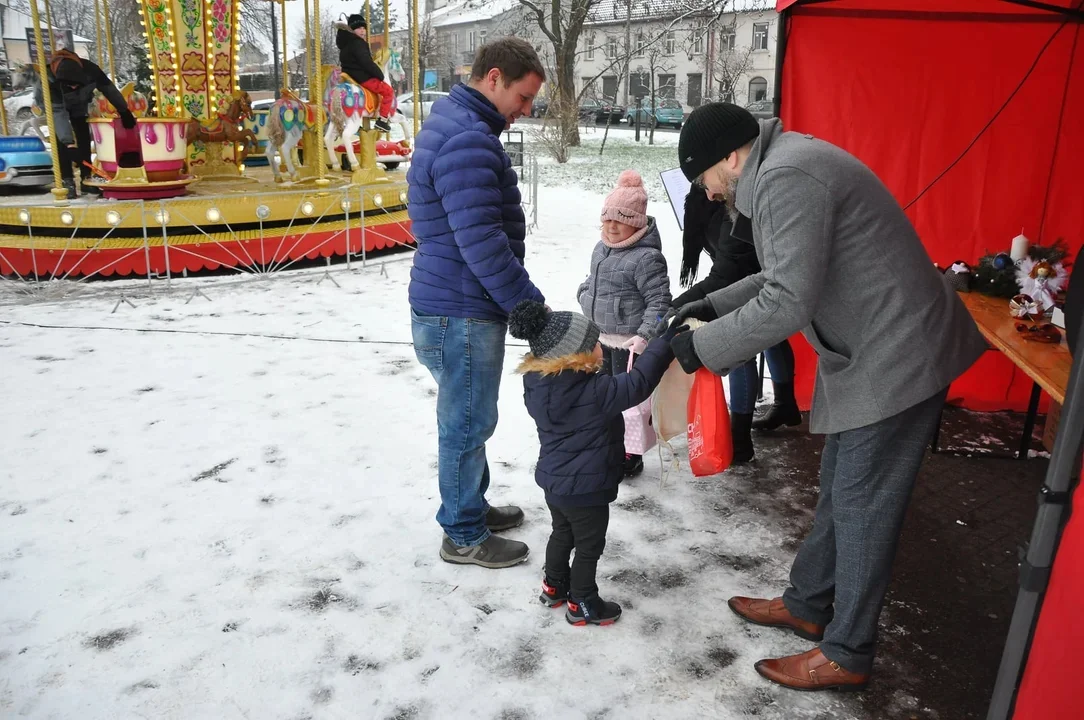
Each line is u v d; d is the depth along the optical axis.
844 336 2.18
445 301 2.72
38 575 2.92
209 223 7.85
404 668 2.46
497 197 2.56
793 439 4.20
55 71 8.40
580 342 2.40
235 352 5.55
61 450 3.96
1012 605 2.81
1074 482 1.62
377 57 12.20
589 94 37.62
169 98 9.13
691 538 3.22
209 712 2.27
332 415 4.45
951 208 4.33
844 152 2.14
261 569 2.98
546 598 2.76
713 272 3.36
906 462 2.18
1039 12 3.94
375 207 9.05
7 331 5.98
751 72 39.31
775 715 2.28
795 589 2.62
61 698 2.32
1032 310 3.38
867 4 3.99
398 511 3.42
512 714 2.27
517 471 3.81
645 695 2.35
